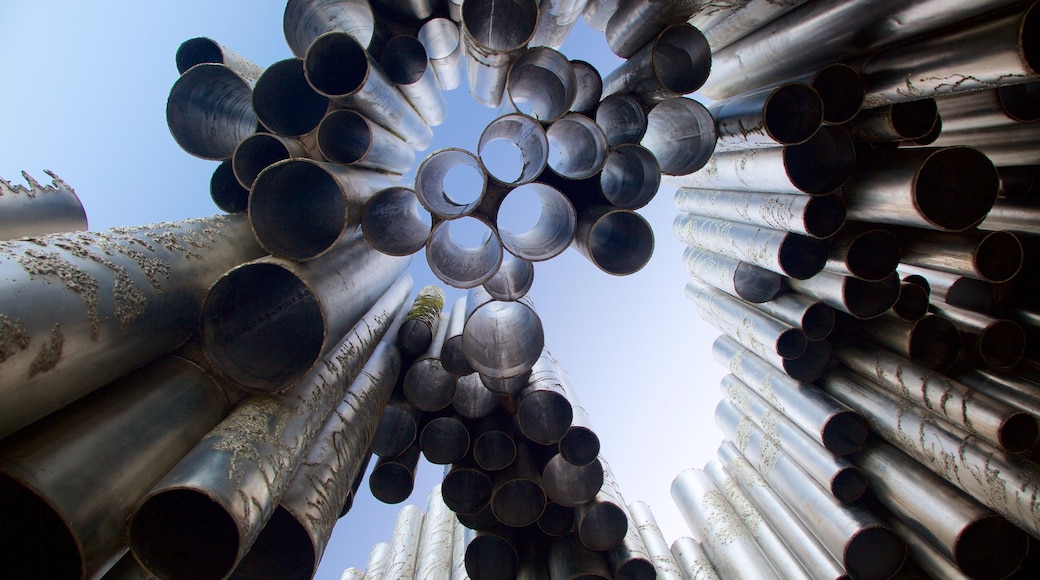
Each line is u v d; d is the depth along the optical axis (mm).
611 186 3521
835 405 4203
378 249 2893
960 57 2543
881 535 3982
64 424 1895
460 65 4828
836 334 4516
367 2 3520
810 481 4605
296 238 2717
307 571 2572
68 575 1708
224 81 3203
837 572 4176
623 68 3430
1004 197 3812
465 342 3186
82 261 1903
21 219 2564
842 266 3764
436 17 3904
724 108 3598
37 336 1600
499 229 3369
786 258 3895
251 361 2568
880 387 4207
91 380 1942
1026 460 3188
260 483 2137
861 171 3324
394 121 3881
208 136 3326
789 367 4508
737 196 4363
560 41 4277
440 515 7848
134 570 2172
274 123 3113
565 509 4023
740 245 4395
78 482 1736
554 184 3146
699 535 6105
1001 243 3414
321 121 3123
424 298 5465
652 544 5684
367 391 3711
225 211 3363
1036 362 3713
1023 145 3305
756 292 4637
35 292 1640
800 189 3258
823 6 2957
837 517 4129
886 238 3598
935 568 3787
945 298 4043
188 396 2416
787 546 5070
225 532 2088
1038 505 3000
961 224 2932
